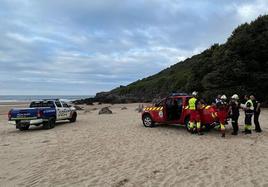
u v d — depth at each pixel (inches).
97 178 287.3
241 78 1422.2
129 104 2524.6
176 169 314.8
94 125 765.9
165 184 265.9
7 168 334.0
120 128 682.2
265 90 1408.7
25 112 692.7
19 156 398.3
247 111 557.6
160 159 361.7
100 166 332.5
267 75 1369.3
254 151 399.5
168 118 641.0
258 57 1434.5
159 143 473.1
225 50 1528.1
